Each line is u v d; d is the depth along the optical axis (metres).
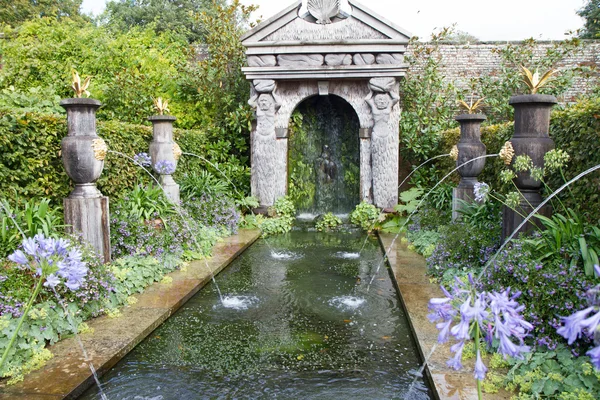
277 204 9.08
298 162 10.20
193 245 6.02
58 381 2.69
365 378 2.97
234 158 10.02
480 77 11.05
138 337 3.43
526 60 10.91
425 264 5.61
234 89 10.45
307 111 10.21
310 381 2.94
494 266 3.38
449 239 4.98
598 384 2.37
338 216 9.78
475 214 5.27
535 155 4.06
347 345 3.49
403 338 3.60
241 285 5.08
